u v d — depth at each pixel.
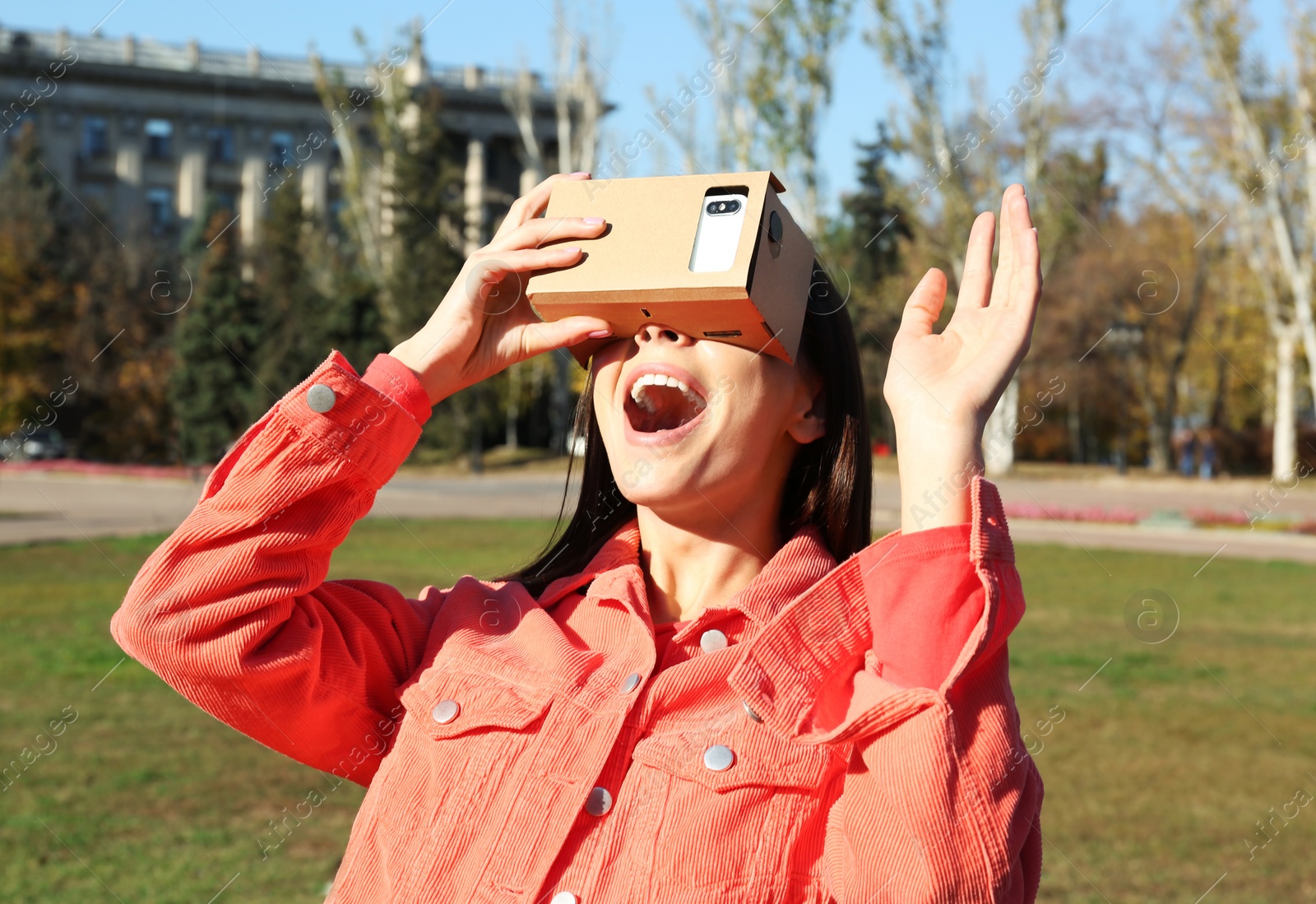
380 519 19.64
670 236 1.44
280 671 1.50
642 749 1.41
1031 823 1.33
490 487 29.92
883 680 1.36
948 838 1.27
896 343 1.49
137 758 6.30
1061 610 11.96
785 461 1.65
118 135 56.22
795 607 1.44
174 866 4.75
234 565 1.48
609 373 1.56
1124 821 5.70
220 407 35.28
